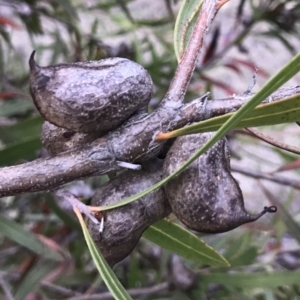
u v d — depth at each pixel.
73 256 0.36
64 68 0.12
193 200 0.13
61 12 0.42
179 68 0.13
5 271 0.36
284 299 0.33
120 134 0.13
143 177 0.13
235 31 0.43
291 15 0.38
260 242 0.35
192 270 0.28
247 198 0.53
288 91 0.13
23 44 0.64
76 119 0.12
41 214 0.40
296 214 0.40
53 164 0.13
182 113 0.13
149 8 0.63
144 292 0.29
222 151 0.13
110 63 0.13
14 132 0.28
